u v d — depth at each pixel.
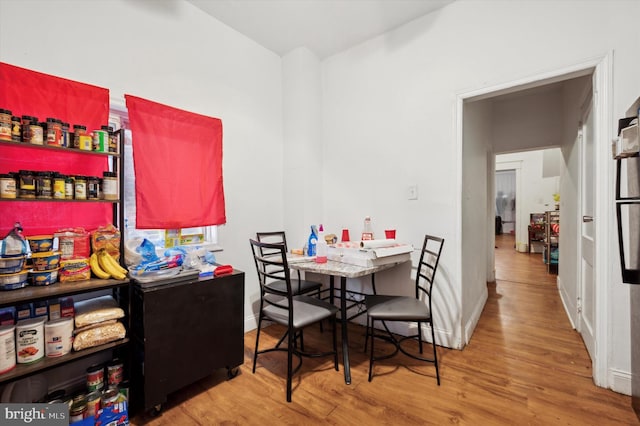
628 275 1.25
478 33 2.06
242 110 2.54
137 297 1.50
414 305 1.88
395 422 1.42
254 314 2.62
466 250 2.38
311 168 2.85
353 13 2.29
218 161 2.32
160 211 1.96
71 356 1.28
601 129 1.65
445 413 1.47
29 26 1.49
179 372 1.56
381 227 2.58
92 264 1.45
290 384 1.60
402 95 2.44
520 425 1.39
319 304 1.92
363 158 2.69
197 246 2.23
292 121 2.84
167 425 1.42
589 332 2.07
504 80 1.97
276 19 2.36
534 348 2.17
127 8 1.85
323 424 1.41
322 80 2.98
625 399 1.56
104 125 1.62
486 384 1.72
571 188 2.76
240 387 1.73
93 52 1.71
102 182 1.50
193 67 2.19
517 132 3.83
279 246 1.63
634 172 1.42
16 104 1.43
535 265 5.18
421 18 2.32
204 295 1.67
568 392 1.63
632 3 1.57
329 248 2.19
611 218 1.62
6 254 1.25
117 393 1.39
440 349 2.18
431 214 2.29
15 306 1.27
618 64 1.60
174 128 2.04
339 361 2.03
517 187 6.82
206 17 2.28
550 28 1.81
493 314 2.90
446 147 2.21
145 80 1.93
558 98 3.54
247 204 2.58
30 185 1.27
